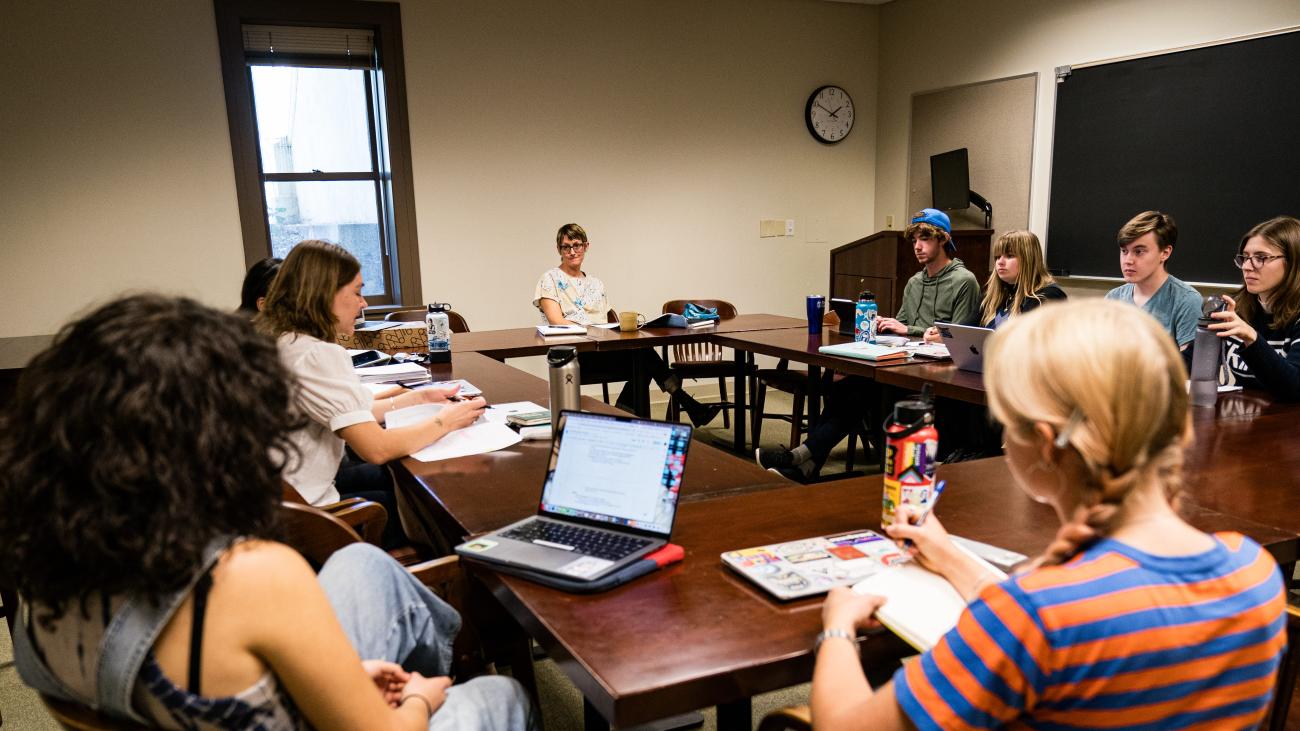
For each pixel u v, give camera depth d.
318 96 4.88
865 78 6.16
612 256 5.58
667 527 1.29
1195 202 4.20
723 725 1.32
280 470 0.82
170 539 0.71
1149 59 4.33
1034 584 0.69
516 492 1.65
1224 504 1.43
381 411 2.33
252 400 0.77
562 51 5.21
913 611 0.99
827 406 3.68
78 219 4.44
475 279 5.22
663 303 5.79
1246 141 3.96
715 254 5.89
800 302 6.24
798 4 5.84
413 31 4.84
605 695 0.91
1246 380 2.41
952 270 3.88
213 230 4.67
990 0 5.22
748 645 1.01
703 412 4.63
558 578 1.19
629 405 4.41
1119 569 0.69
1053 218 4.94
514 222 5.27
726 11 5.63
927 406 1.24
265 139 4.83
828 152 6.13
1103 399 0.68
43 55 4.25
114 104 4.40
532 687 1.57
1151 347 0.69
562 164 5.33
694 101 5.64
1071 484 0.73
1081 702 0.68
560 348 2.06
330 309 1.98
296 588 0.79
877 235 5.27
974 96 5.39
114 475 0.70
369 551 1.22
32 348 3.54
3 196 4.30
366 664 1.05
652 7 5.41
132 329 0.74
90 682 0.77
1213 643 0.68
